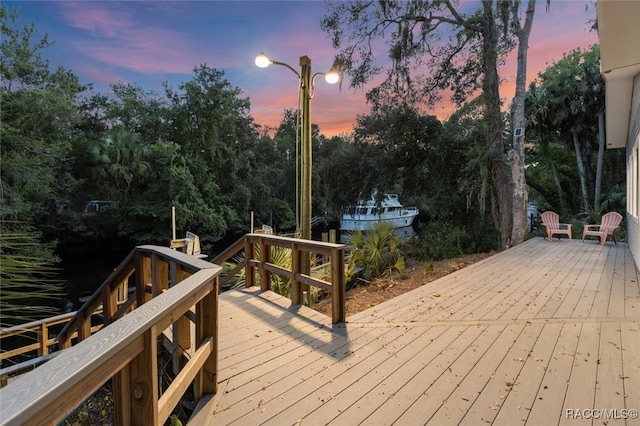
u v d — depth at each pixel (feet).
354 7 32.30
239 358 8.80
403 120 36.94
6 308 4.98
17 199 29.32
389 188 42.57
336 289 11.27
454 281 16.65
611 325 10.47
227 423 6.15
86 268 56.70
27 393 2.33
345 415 6.36
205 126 69.26
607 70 15.76
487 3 29.48
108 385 11.38
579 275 17.19
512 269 18.93
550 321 10.96
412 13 31.30
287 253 17.58
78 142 59.41
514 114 29.91
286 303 13.60
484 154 30.73
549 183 53.62
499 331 10.27
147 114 69.82
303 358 8.78
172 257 8.68
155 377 4.19
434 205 41.37
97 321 18.89
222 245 75.05
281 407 6.64
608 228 27.12
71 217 55.57
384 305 13.12
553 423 5.99
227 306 13.32
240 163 76.38
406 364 8.34
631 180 24.30
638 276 16.61
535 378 7.54
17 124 38.04
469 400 6.77
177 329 9.01
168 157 62.64
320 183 70.59
